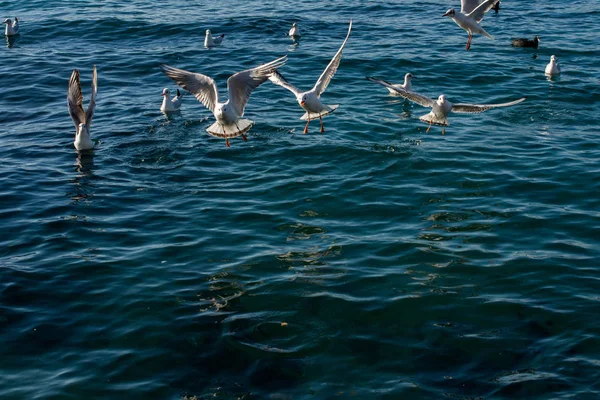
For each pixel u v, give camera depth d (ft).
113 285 43.55
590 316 39.91
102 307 41.34
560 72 89.45
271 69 39.88
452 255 46.70
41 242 48.83
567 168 59.98
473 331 39.01
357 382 35.06
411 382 34.99
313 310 40.86
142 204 54.90
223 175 60.03
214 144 66.85
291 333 38.86
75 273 44.78
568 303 41.24
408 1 134.10
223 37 102.73
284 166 61.41
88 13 120.67
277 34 109.19
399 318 40.11
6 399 33.91
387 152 63.93
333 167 61.11
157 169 61.52
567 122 72.28
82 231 50.44
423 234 49.60
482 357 36.83
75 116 65.41
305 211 53.31
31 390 34.55
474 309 40.91
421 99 47.01
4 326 39.42
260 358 36.83
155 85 86.43
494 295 42.27
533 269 44.86
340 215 52.75
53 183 58.70
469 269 45.03
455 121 72.74
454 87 84.33
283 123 71.56
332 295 42.27
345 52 98.53
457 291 42.70
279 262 46.11
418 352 37.27
